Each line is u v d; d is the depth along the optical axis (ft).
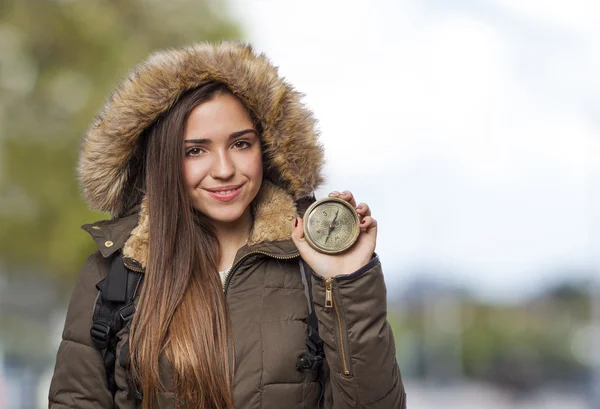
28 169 59.52
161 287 11.27
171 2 61.00
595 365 110.22
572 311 242.58
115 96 11.79
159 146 11.64
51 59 58.75
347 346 11.00
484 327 205.36
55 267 66.80
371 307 11.02
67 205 59.11
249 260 11.64
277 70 11.94
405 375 190.08
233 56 11.62
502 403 105.09
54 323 88.07
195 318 11.15
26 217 60.95
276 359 11.26
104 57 57.72
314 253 11.21
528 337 192.85
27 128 60.03
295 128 11.96
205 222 12.01
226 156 11.50
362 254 11.24
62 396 11.69
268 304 11.53
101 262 11.93
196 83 11.44
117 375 11.47
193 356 10.94
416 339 197.57
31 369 69.82
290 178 12.16
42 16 57.62
